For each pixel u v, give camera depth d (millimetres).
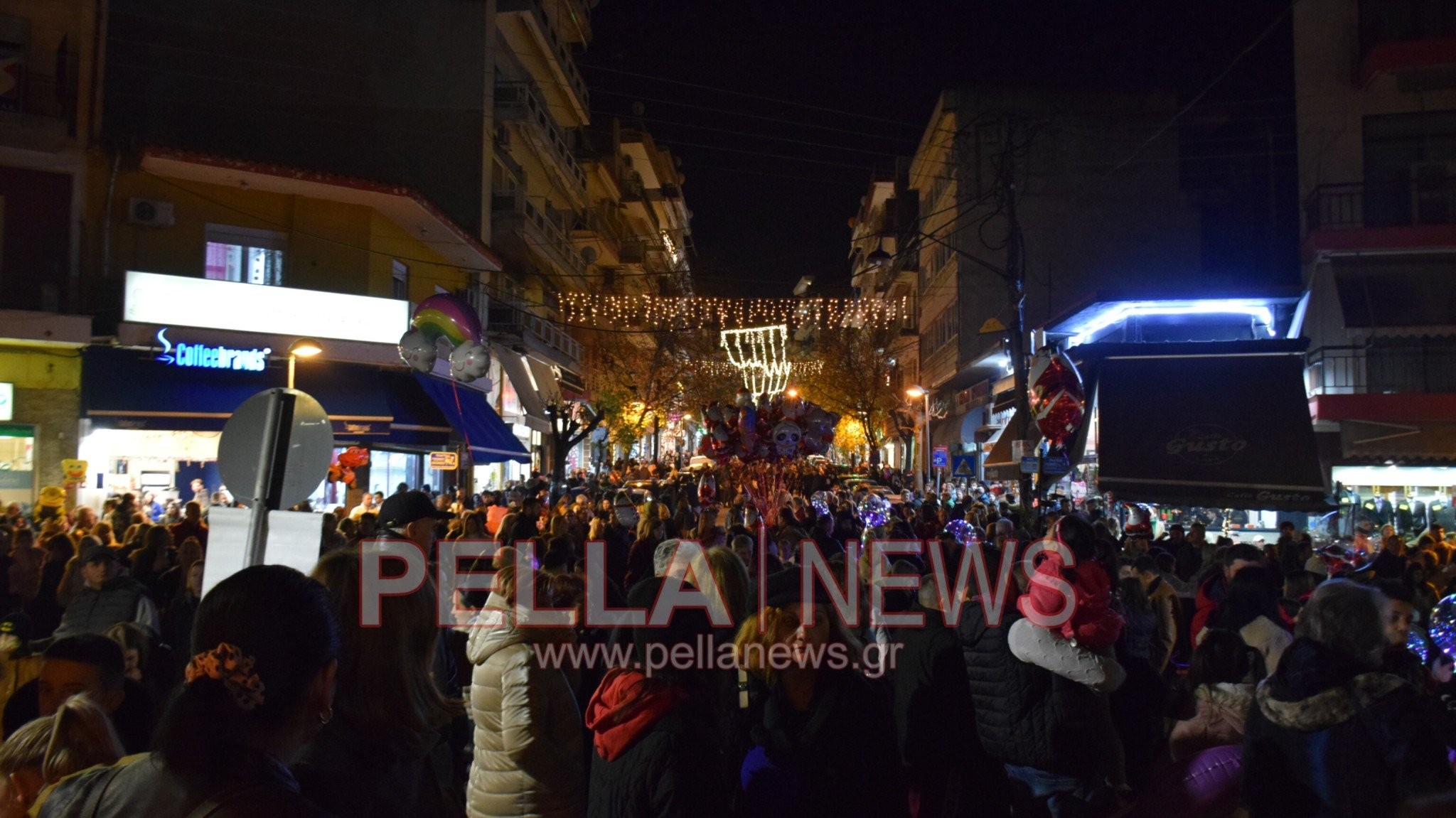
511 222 28859
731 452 16609
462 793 5750
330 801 3172
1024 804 4641
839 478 29031
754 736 4008
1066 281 35094
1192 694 5094
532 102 31312
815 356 50062
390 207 20984
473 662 4031
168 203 18453
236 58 24000
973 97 35875
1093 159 35500
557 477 26109
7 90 17156
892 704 4305
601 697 3400
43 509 12906
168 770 1794
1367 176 22547
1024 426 17984
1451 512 19297
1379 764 3166
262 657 1867
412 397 20625
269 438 4836
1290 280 27469
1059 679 4414
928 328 47688
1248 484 15914
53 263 17172
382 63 25625
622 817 3236
